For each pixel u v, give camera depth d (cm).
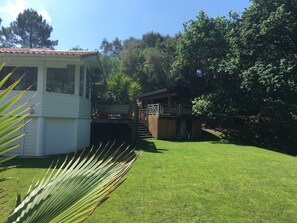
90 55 1414
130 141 1920
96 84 2364
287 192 857
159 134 2469
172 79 4284
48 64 1403
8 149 177
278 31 2333
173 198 760
